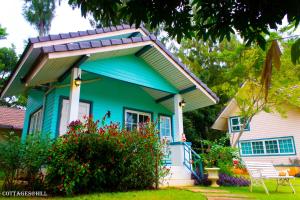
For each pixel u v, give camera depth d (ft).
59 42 22.34
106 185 18.10
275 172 23.47
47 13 68.90
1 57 69.51
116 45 23.30
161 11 7.27
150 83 28.32
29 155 16.74
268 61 4.97
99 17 8.03
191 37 7.72
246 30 6.82
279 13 6.10
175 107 30.42
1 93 31.45
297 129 50.78
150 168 19.65
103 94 29.09
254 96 38.81
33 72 21.72
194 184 25.08
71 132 17.62
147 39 25.94
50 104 25.50
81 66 22.79
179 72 28.68
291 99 39.09
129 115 31.01
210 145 29.19
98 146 17.51
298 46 5.16
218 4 6.84
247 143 57.52
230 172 27.48
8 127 40.14
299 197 17.65
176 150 27.84
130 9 7.25
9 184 16.74
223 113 59.98
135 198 14.82
